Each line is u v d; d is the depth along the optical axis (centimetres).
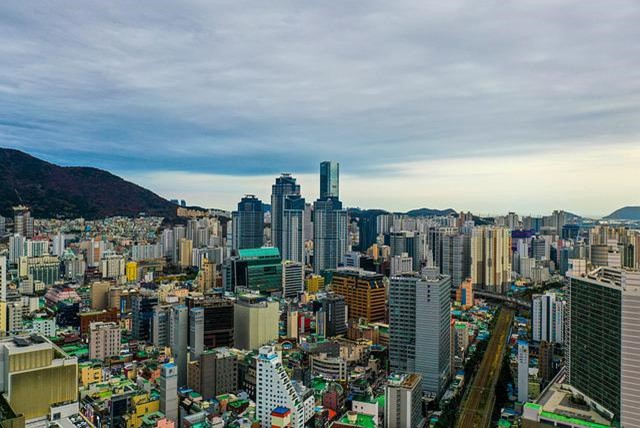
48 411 17500
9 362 16912
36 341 18262
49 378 17538
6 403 16750
